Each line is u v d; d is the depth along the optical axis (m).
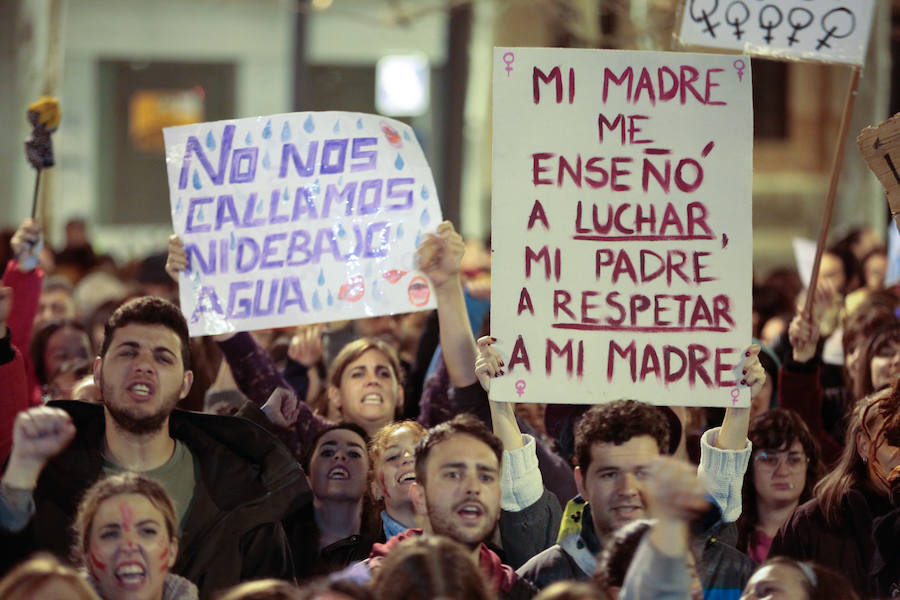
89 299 12.55
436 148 28.09
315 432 6.70
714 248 5.56
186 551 5.13
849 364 7.82
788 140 25.53
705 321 5.51
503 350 5.48
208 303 6.49
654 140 5.62
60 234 21.72
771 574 4.53
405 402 7.89
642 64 5.66
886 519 5.45
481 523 4.79
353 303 6.51
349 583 3.95
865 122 18.09
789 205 25.53
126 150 29.91
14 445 4.60
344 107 29.23
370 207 6.58
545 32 23.69
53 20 17.25
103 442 5.28
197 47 29.81
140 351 5.16
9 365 5.54
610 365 5.48
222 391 7.40
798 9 6.12
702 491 3.93
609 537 4.88
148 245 28.86
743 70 5.68
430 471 4.83
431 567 3.99
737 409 5.42
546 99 5.63
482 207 24.19
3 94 20.20
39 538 5.02
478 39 23.83
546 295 5.51
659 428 4.99
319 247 6.54
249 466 5.35
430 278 6.12
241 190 6.57
